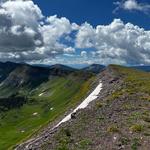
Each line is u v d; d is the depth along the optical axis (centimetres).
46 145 3105
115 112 3888
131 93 5197
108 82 8794
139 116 3509
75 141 2970
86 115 4059
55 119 7200
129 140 2781
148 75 10425
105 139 2870
